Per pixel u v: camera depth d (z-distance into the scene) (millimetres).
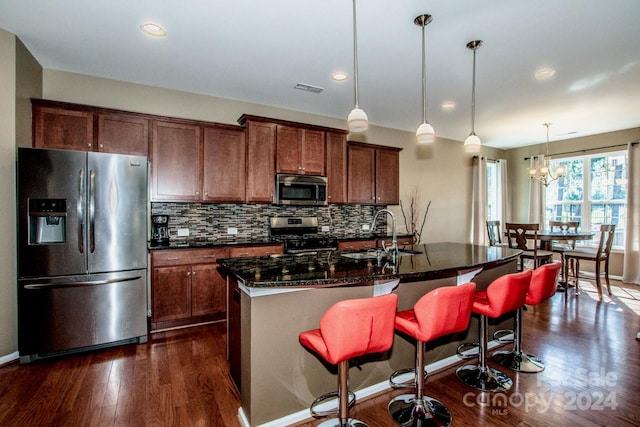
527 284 2195
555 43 2672
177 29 2486
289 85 3586
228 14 2291
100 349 2791
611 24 2396
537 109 4359
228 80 3449
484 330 2330
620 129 5418
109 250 2789
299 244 3945
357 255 2664
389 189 4996
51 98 3145
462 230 6309
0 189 2500
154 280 3154
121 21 2383
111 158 2805
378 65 3086
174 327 3277
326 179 4301
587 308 3938
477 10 2234
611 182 5625
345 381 1701
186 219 3789
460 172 6301
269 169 3922
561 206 6270
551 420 1876
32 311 2549
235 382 2150
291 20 2361
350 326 1477
